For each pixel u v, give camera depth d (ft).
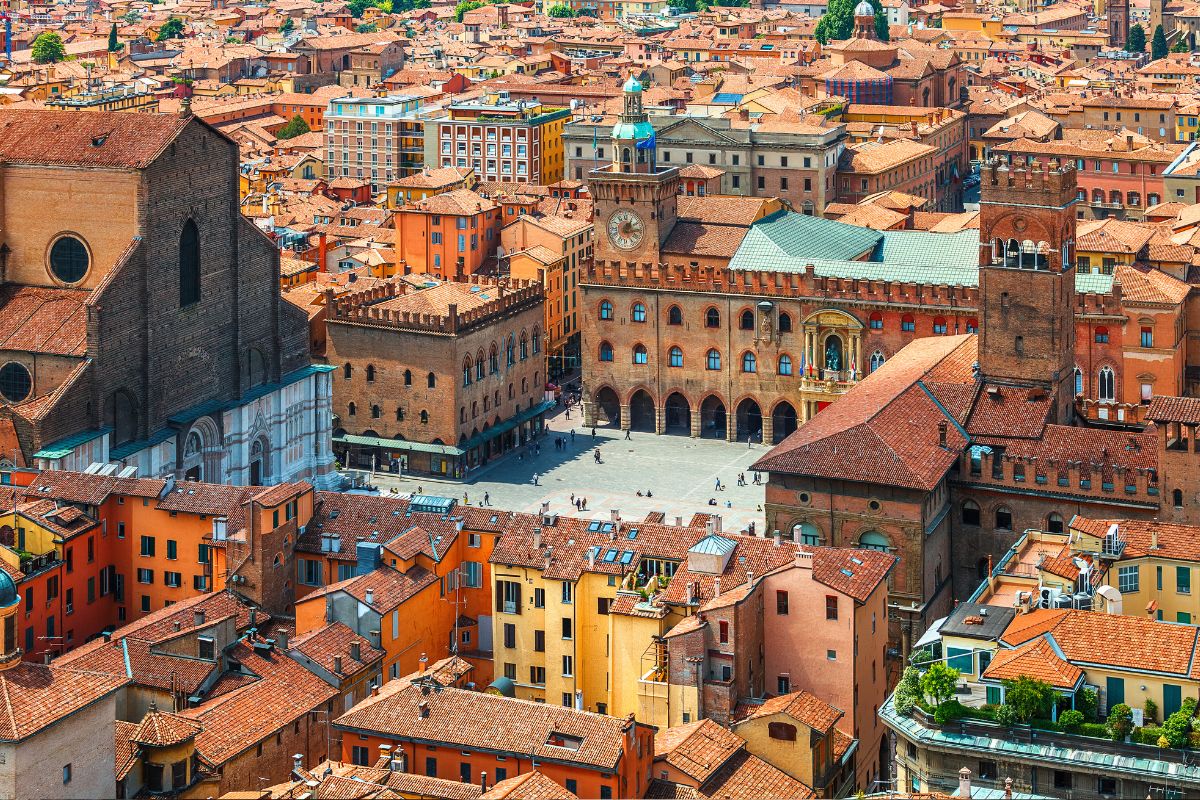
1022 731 645.51
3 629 589.32
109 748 602.44
